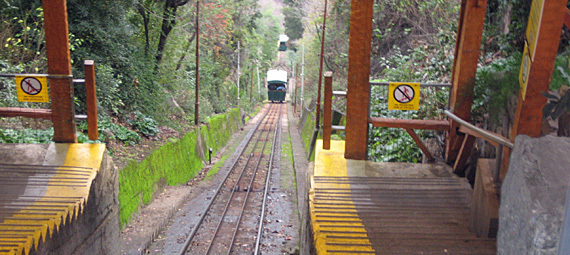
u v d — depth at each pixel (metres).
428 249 3.71
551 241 2.13
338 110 17.12
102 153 6.06
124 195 9.46
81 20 10.93
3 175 5.39
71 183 5.40
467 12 5.04
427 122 5.57
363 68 5.58
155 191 12.02
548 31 2.81
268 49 67.56
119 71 12.94
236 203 12.75
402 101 5.58
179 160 14.98
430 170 5.45
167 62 17.61
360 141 5.71
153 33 16.56
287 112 52.03
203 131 20.08
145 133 13.56
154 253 8.41
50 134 8.03
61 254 4.73
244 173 17.39
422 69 8.31
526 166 2.54
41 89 6.06
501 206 2.91
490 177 3.88
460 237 3.93
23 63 9.27
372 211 4.54
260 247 9.16
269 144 26.41
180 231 9.87
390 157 6.87
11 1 9.59
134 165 10.50
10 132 7.61
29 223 4.45
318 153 5.91
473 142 5.02
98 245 5.92
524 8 4.92
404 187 5.04
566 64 2.96
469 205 4.65
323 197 4.85
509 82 4.26
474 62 5.13
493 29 5.98
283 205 12.76
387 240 3.89
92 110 6.27
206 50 26.52
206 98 26.66
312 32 30.56
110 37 11.67
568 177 2.31
